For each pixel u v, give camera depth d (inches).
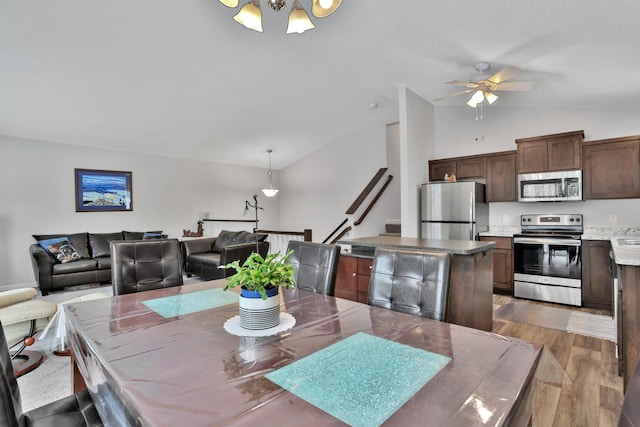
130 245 94.0
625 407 34.5
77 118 192.5
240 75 176.9
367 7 115.3
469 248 107.3
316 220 317.7
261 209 336.5
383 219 262.4
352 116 261.3
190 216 285.1
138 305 71.1
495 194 196.4
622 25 95.1
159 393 36.5
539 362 45.4
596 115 177.0
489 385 37.7
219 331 55.4
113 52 141.3
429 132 221.3
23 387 91.1
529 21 103.0
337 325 58.1
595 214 176.9
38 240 206.8
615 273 113.7
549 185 175.6
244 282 55.7
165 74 163.2
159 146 250.2
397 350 47.5
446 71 161.0
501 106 203.6
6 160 202.5
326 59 166.4
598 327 133.1
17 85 153.3
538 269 170.9
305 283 91.2
